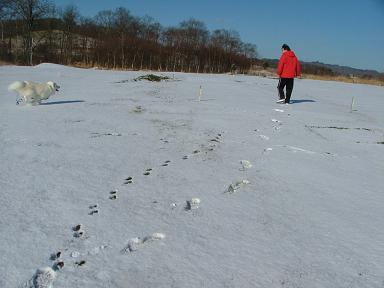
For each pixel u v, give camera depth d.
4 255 3.79
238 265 3.90
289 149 8.26
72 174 5.99
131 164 6.64
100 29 60.50
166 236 4.38
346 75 47.81
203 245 4.24
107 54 40.78
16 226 4.34
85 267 3.72
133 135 8.51
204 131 9.27
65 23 53.00
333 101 16.88
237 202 5.41
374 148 8.94
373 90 24.38
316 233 4.66
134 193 5.46
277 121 11.02
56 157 6.71
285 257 4.10
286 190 5.96
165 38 52.91
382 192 6.17
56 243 4.07
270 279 3.71
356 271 3.92
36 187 5.41
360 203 5.67
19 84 11.07
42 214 4.66
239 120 10.77
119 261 3.85
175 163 6.86
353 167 7.41
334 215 5.19
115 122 9.59
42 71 23.52
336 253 4.23
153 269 3.75
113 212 4.84
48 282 3.47
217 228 4.64
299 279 3.73
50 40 48.34
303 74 47.03
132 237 4.30
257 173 6.63
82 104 11.85
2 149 6.93
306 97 17.66
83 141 7.77
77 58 44.50
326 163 7.52
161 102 13.07
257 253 4.14
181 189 5.73
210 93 16.23
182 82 20.08
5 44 46.59
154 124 9.69
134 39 42.69
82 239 4.20
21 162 6.34
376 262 4.10
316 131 10.21
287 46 14.09
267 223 4.85
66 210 4.81
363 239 4.58
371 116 13.45
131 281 3.55
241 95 16.25
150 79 20.45
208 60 44.72
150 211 4.96
